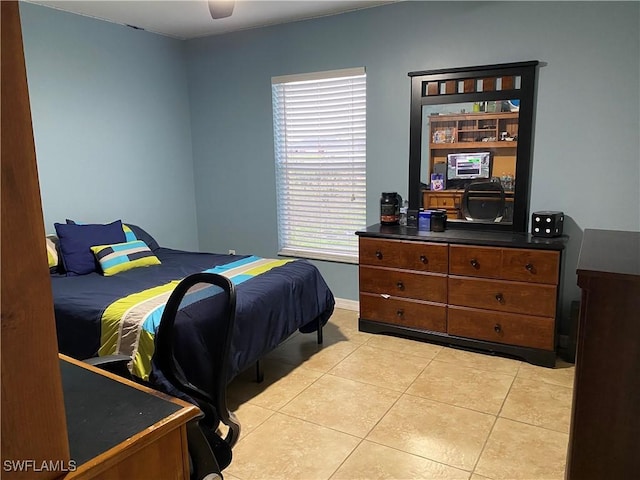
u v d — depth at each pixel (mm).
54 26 3531
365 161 4000
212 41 4480
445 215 3486
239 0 3420
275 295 2891
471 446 2262
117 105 4059
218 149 4699
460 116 3480
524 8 3172
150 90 4352
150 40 4305
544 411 2539
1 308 706
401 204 3852
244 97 4426
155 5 3504
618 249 1710
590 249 1716
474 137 3459
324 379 2957
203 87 4645
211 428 1629
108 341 2447
